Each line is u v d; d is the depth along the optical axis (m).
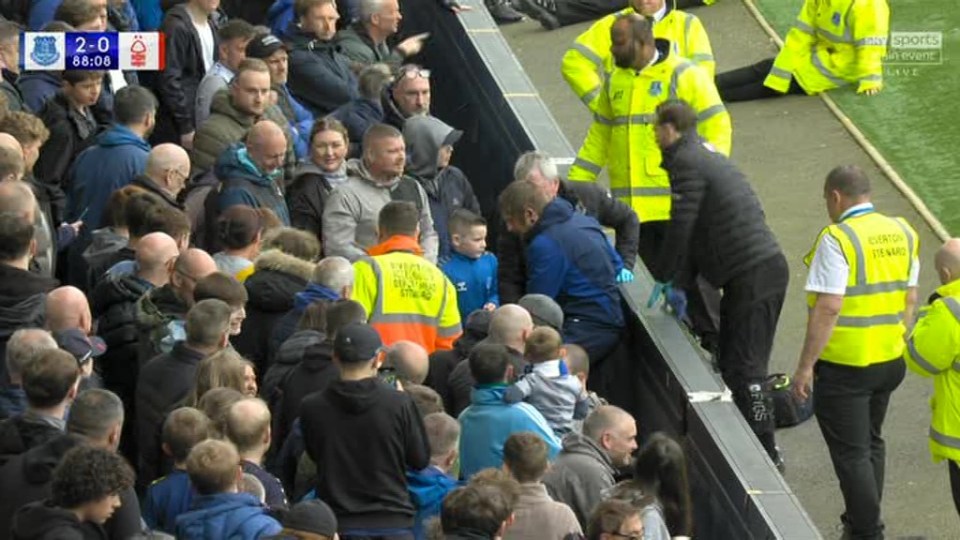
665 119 40.47
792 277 47.31
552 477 32.56
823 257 38.47
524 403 34.06
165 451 30.88
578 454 32.75
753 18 59.59
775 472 38.16
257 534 28.08
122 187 40.34
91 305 37.19
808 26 55.41
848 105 54.84
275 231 38.31
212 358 32.16
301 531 26.94
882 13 54.75
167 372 33.41
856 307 38.50
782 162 52.44
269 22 53.56
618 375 43.19
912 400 43.34
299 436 32.69
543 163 41.41
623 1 58.91
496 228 46.34
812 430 42.75
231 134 43.97
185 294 35.47
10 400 31.80
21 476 28.61
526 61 58.03
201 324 33.31
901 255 38.72
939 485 40.78
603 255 41.28
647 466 30.41
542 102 51.47
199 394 31.92
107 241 38.44
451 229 41.56
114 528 27.89
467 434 33.84
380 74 46.62
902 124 53.88
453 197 44.47
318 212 42.31
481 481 29.20
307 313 35.06
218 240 39.34
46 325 34.41
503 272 41.94
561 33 59.28
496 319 35.47
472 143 54.44
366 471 31.72
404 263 38.12
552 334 35.16
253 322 36.84
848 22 54.75
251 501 28.48
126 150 41.59
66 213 42.12
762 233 40.53
